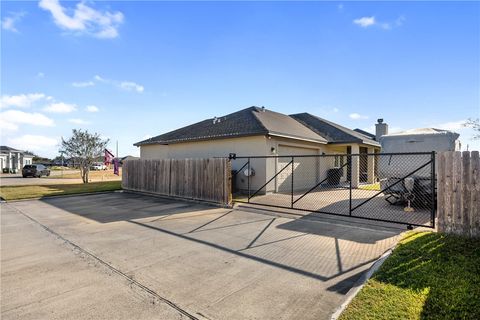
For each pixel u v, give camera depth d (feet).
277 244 18.71
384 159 32.45
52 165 195.72
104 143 74.69
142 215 29.71
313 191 46.26
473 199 18.34
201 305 10.89
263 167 42.11
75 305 10.98
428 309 9.71
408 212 27.78
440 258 14.51
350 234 20.89
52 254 17.39
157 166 46.14
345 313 9.60
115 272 14.35
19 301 11.34
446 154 19.45
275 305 10.79
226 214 29.50
